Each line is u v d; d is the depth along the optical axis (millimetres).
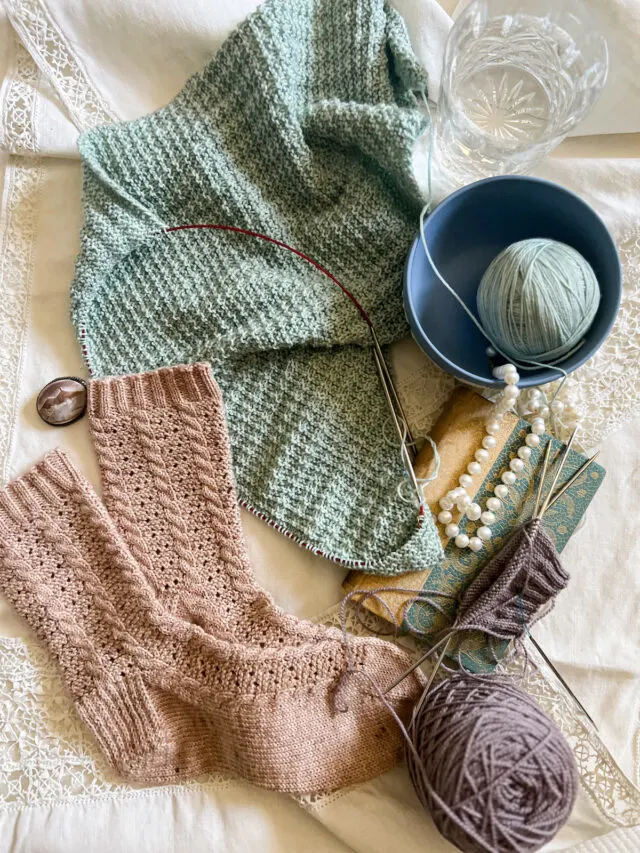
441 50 819
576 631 798
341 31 792
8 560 716
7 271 795
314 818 729
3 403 771
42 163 815
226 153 790
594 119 837
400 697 724
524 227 793
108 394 752
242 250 795
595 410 819
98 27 786
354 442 768
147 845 706
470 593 739
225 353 758
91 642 715
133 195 774
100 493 755
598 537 813
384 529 737
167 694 723
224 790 730
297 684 709
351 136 759
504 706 650
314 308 764
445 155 842
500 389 732
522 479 778
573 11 797
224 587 734
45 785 711
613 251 720
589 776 744
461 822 610
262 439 771
